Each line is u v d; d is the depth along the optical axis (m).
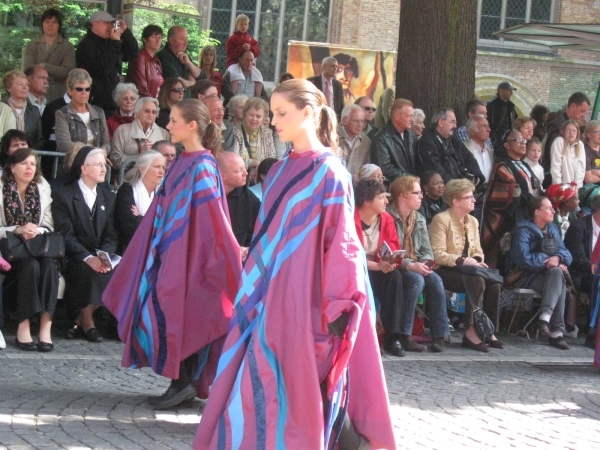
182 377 7.06
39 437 6.12
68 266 9.45
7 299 9.22
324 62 15.28
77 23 16.11
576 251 12.30
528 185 12.35
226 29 28.39
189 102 7.03
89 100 12.26
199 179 6.90
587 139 14.23
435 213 11.80
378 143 11.95
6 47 15.89
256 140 11.62
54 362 8.55
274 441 4.95
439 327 10.57
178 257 6.82
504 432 7.21
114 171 11.14
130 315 6.97
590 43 16.03
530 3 30.19
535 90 30.14
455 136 12.37
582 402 8.59
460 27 13.66
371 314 5.22
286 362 5.02
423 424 7.26
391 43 29.19
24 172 9.34
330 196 5.12
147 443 6.17
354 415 5.23
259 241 5.27
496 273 11.13
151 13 16.41
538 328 11.55
